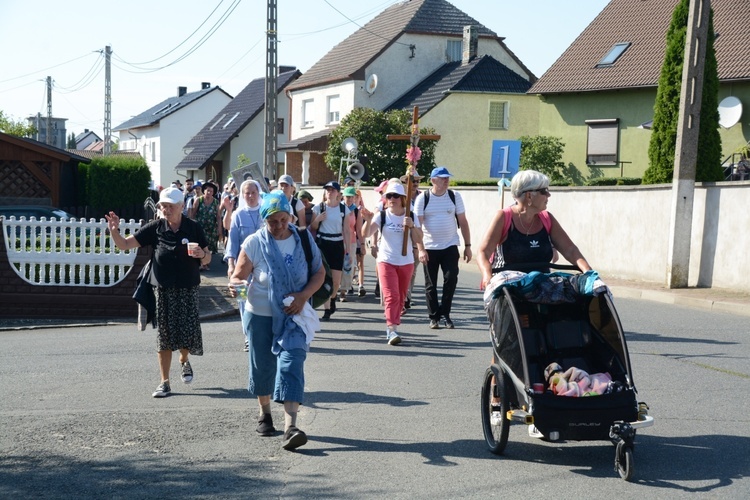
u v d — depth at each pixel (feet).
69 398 34.99
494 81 171.83
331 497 23.15
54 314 62.23
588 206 86.33
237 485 24.20
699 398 33.65
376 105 189.57
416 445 28.04
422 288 75.10
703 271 70.85
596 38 143.64
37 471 25.52
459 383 36.91
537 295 26.89
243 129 232.32
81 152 285.23
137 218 123.44
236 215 40.73
